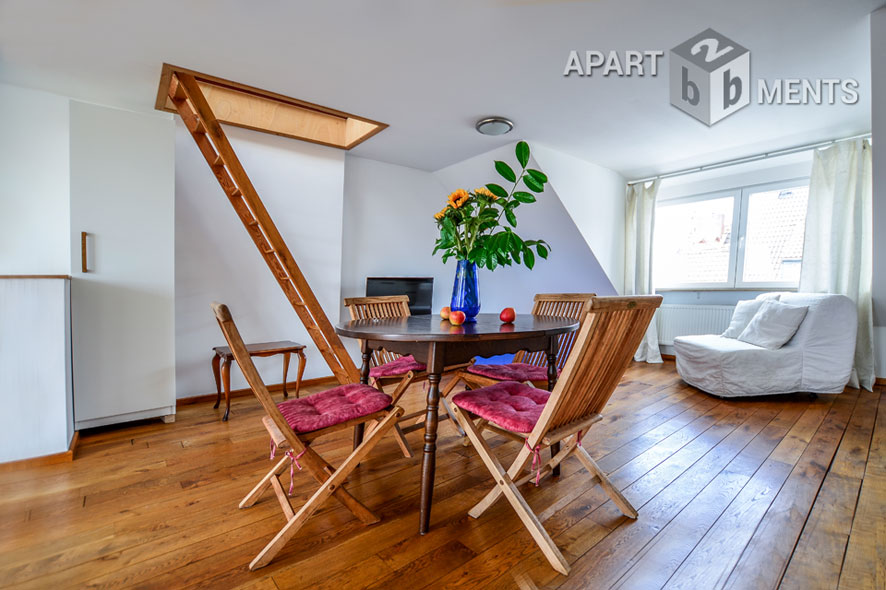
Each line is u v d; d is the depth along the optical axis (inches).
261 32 76.0
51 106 101.8
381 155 155.3
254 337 131.0
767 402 123.3
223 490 68.1
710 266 183.2
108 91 100.8
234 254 126.7
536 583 46.5
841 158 131.3
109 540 53.9
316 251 142.0
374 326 67.9
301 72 90.8
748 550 52.6
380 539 54.9
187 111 94.8
